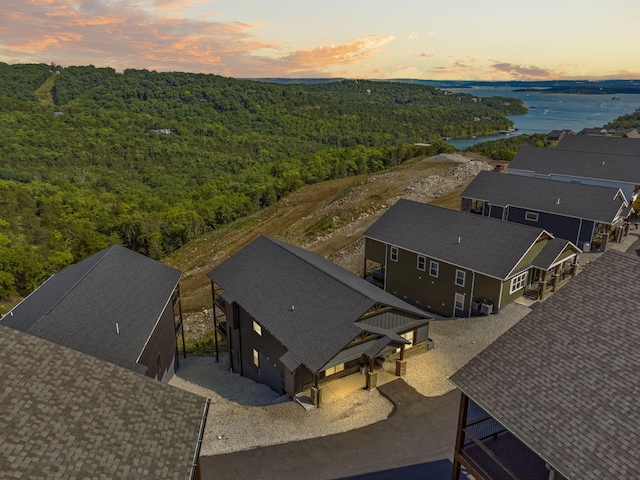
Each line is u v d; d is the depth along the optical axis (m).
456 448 12.77
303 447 16.14
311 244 47.72
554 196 37.28
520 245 26.28
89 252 54.72
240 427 17.39
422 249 29.11
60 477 8.95
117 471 9.65
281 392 20.70
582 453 9.02
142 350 17.88
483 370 11.88
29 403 10.21
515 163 50.62
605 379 10.09
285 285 22.86
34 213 65.69
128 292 21.27
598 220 34.19
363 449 15.97
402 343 19.59
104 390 11.63
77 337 16.92
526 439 9.81
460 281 27.42
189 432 11.64
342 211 53.31
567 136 58.00
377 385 19.78
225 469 15.16
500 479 11.70
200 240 58.78
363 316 19.23
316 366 17.56
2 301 39.09
